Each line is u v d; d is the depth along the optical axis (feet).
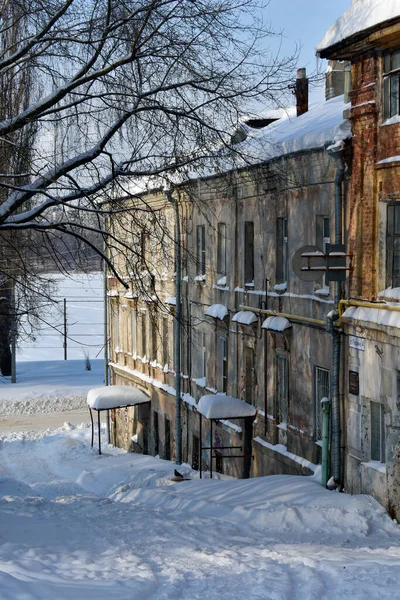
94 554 35.22
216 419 80.07
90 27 52.85
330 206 66.39
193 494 63.72
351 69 61.41
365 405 59.98
